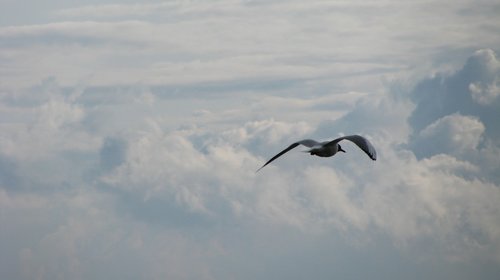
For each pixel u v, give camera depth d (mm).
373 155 24734
